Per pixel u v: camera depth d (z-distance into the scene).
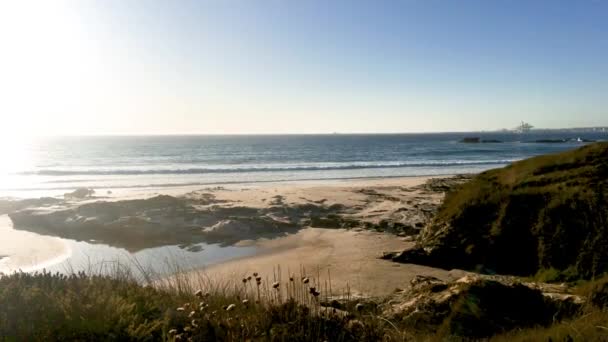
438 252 12.75
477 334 5.98
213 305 5.44
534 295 6.88
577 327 5.21
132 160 65.44
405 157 69.38
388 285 10.70
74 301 4.62
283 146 118.50
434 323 6.41
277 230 17.97
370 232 17.28
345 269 12.29
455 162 56.97
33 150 98.69
